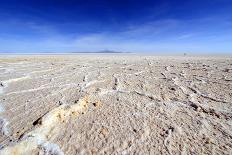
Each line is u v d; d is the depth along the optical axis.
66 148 2.13
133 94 4.45
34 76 7.29
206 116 3.05
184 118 2.97
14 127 2.65
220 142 2.24
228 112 3.17
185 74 7.61
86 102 3.66
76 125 2.71
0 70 9.20
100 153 2.04
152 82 5.95
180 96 4.22
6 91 4.90
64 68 10.23
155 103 3.75
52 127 2.61
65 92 4.68
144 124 2.75
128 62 14.95
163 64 12.56
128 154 2.03
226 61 14.53
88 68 10.23
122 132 2.50
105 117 3.01
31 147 2.12
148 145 2.20
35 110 3.37
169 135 2.42
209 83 5.65
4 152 1.94
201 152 2.04
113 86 5.33
